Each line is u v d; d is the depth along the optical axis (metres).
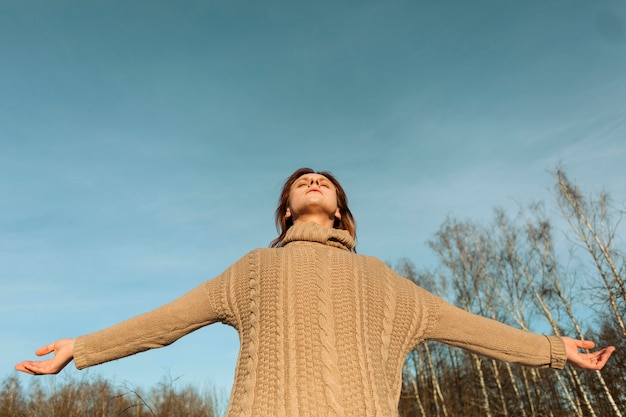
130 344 2.19
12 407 9.70
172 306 2.19
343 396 1.81
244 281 2.16
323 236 2.31
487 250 24.61
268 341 1.95
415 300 2.25
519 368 22.72
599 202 19.73
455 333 2.29
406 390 25.22
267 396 1.84
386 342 2.08
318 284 2.06
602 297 18.55
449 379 25.00
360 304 2.07
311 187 2.62
